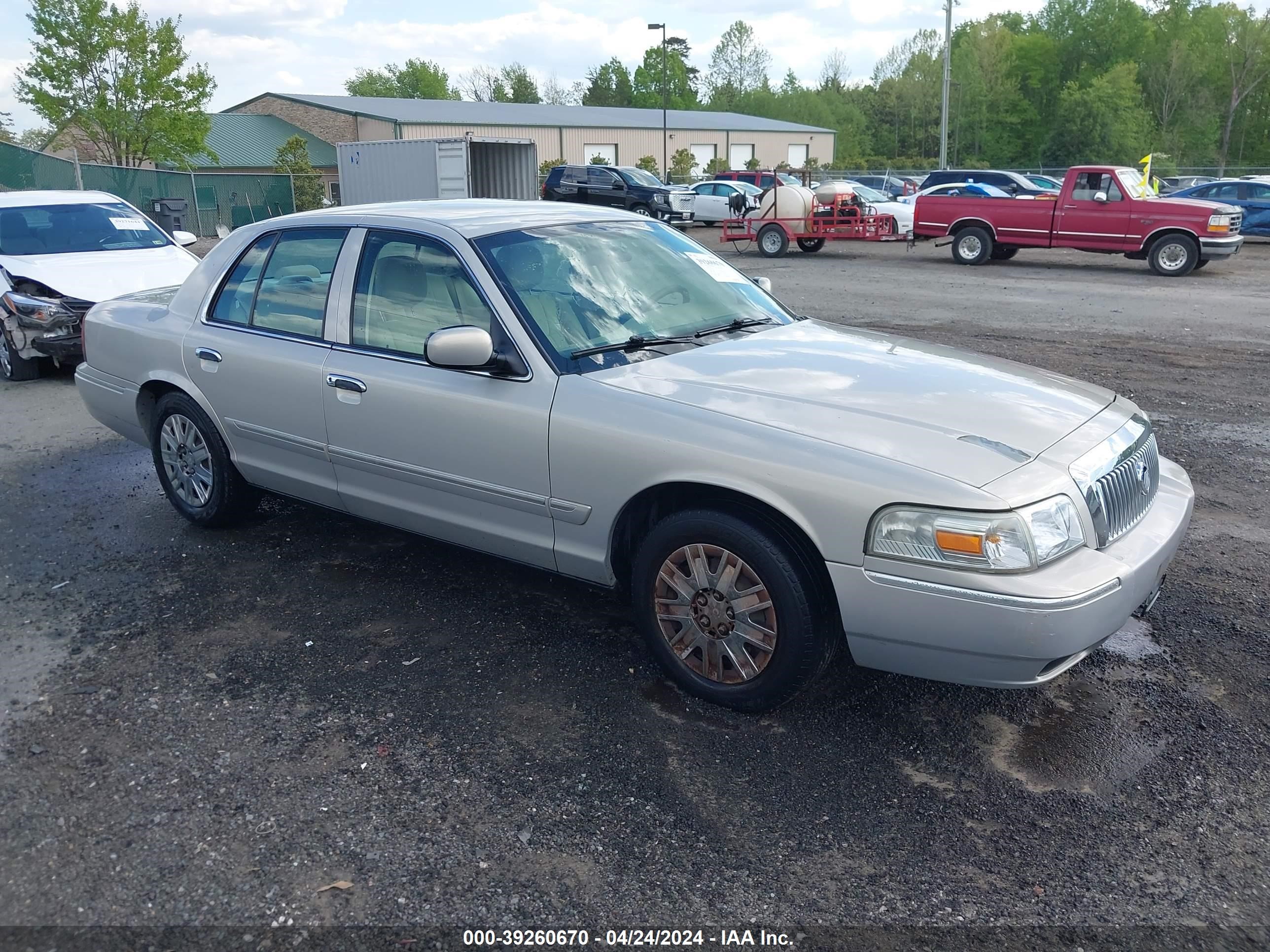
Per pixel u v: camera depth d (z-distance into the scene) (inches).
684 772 126.9
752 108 4084.6
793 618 129.4
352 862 111.0
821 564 129.8
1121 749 131.0
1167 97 3129.9
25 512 225.1
